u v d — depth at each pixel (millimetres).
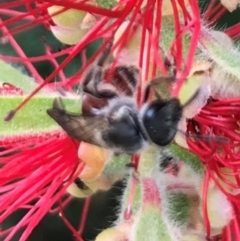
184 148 45
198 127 45
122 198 45
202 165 45
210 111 45
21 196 45
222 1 45
